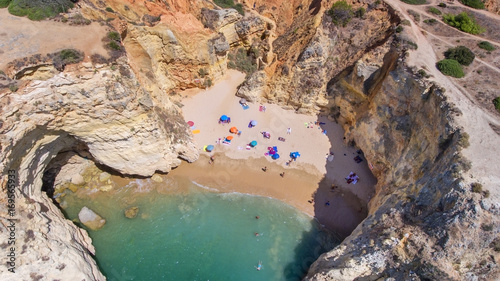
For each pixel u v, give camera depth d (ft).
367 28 140.36
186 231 109.60
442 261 73.61
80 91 89.15
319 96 143.74
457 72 109.09
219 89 155.02
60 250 83.25
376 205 107.76
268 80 149.79
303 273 102.42
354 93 135.95
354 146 137.39
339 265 87.71
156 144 111.04
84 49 91.04
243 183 125.49
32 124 83.92
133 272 98.43
